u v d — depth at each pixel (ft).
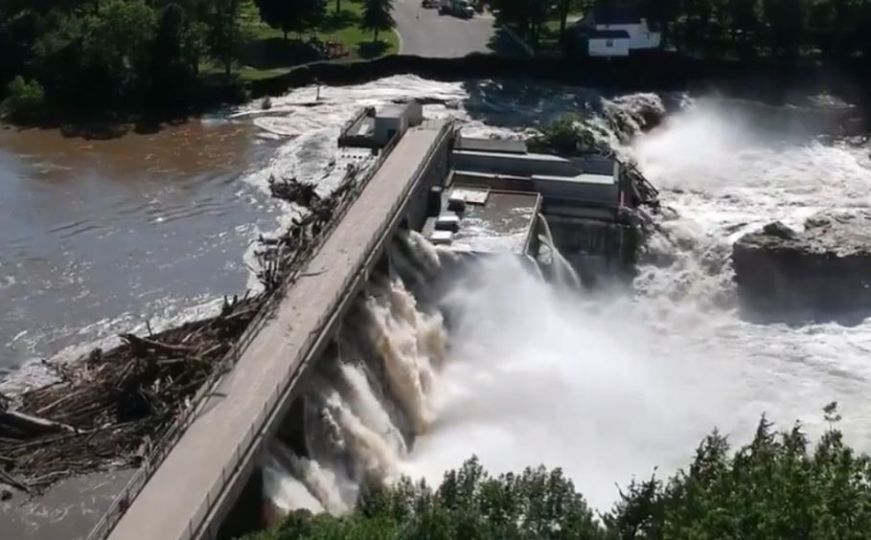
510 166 381.81
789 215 387.75
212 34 464.24
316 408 237.66
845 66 526.98
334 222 302.04
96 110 441.27
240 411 214.28
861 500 141.18
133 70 447.42
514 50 522.06
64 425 213.25
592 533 150.51
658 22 527.40
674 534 140.97
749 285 351.67
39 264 301.43
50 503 192.85
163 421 214.28
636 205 382.22
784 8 517.96
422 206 348.38
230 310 262.26
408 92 474.49
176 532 180.65
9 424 213.25
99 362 241.14
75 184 362.94
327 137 412.16
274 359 233.14
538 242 351.05
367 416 254.27
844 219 372.17
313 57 501.56
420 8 597.52
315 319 250.37
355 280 271.08
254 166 382.01
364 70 490.90
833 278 345.92
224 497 189.98
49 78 444.55
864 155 454.81
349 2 611.47
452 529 147.74
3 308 275.59
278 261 296.51
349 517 175.01
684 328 343.87
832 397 304.71
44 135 414.21
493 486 163.22
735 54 531.91
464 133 423.23
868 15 528.22
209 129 424.05
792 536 134.00
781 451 165.68
